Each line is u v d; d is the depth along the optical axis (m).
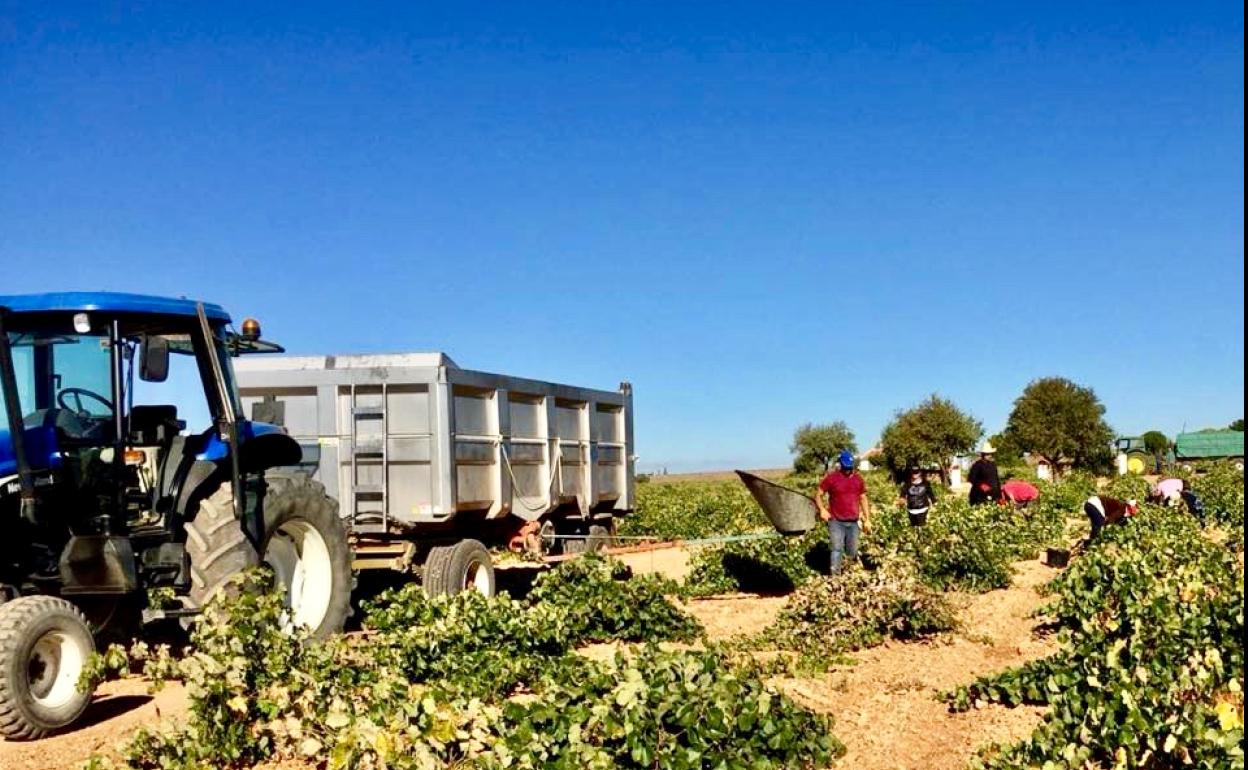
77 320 8.91
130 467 9.38
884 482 49.66
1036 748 7.01
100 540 8.73
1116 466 59.19
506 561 13.66
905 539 16.39
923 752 7.73
